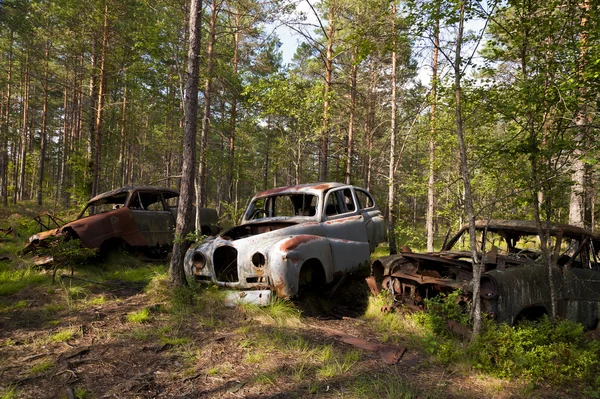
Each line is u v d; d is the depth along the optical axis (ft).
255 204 24.29
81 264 25.27
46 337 13.88
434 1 14.49
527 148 16.17
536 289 15.15
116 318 16.07
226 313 17.02
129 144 87.15
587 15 15.57
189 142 21.11
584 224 27.04
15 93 98.43
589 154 15.12
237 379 11.18
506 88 17.30
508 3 16.02
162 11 39.14
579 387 11.25
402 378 11.57
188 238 20.01
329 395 10.32
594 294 16.78
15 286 20.33
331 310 19.26
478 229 19.94
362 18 34.27
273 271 16.81
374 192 72.18
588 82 15.17
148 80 50.75
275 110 39.37
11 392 9.89
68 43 53.72
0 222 51.19
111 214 27.12
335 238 20.70
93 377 11.11
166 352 13.03
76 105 91.56
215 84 55.88
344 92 58.23
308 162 98.27
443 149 32.07
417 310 16.98
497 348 12.63
